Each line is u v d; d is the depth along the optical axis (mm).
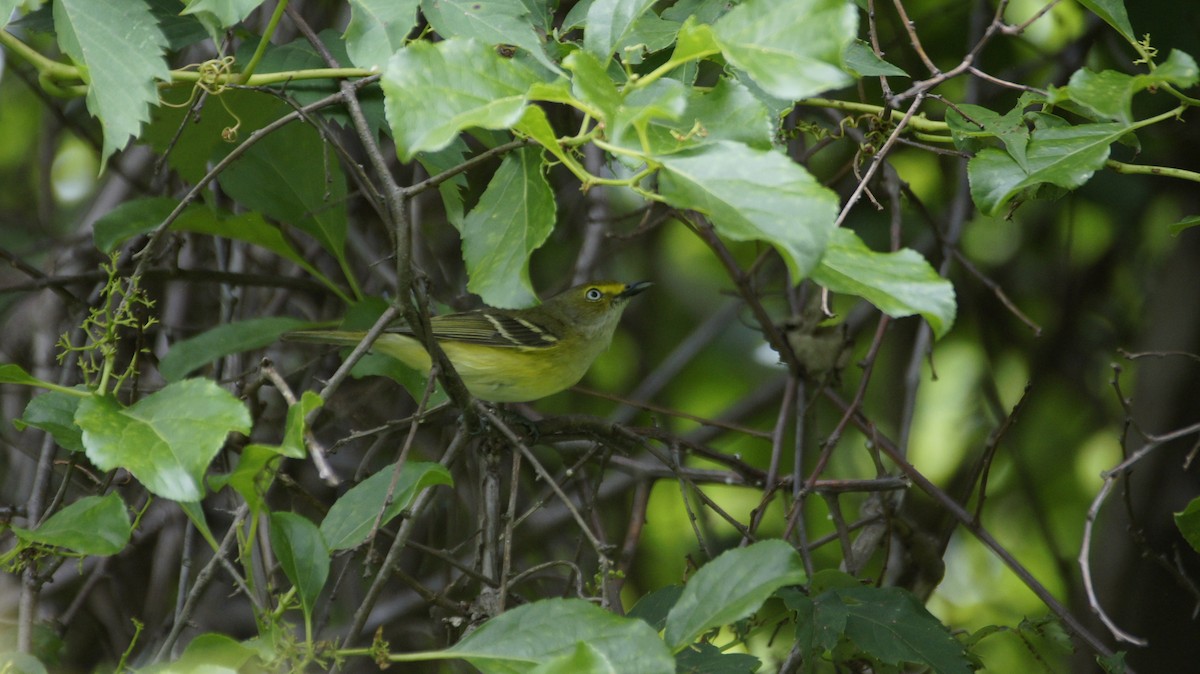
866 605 7738
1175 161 12836
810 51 4441
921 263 4625
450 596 11289
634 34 6727
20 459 11820
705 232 9672
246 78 7004
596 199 13531
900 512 10734
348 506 6844
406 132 4555
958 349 15055
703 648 7219
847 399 14977
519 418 9586
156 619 11469
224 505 11867
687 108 5219
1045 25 13406
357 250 12234
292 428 5027
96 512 5957
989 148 7082
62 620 10266
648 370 15977
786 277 11617
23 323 12891
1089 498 14656
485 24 6086
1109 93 5680
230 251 12039
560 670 4770
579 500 12977
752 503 15047
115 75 5980
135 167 12672
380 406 12102
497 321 12242
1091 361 14469
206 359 9859
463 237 5711
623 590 14047
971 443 14758
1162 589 12609
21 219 14258
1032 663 13422
